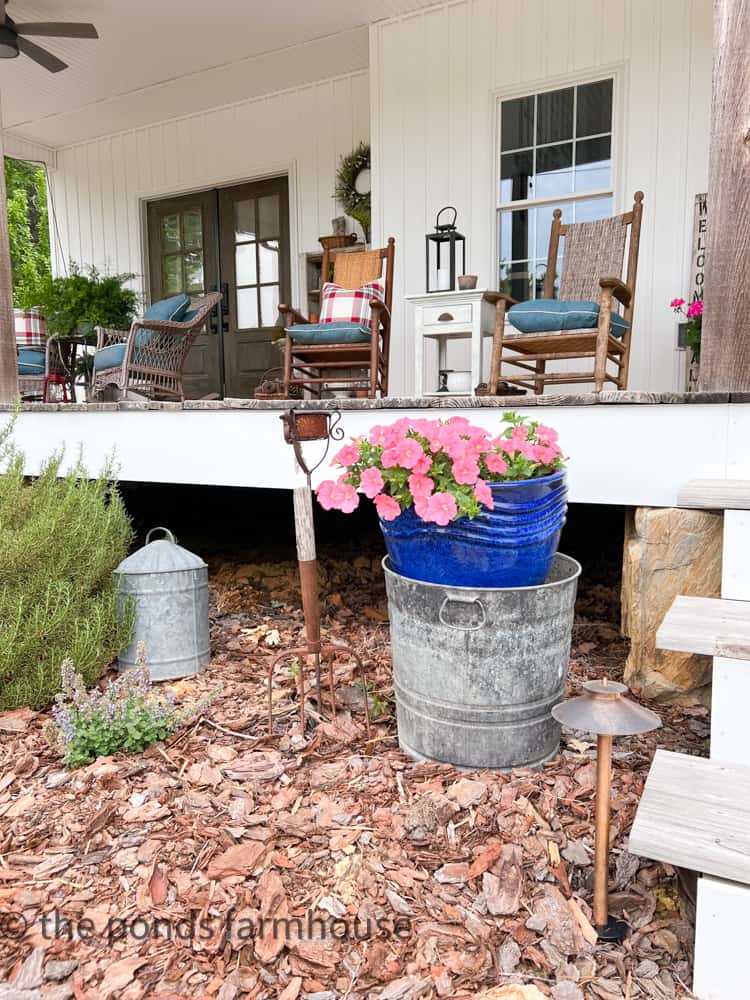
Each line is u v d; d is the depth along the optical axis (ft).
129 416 9.01
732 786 3.45
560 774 4.91
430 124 14.88
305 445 7.73
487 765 4.92
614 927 3.57
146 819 4.46
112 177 21.34
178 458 8.68
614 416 6.20
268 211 19.36
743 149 5.56
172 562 6.76
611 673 6.70
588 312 9.38
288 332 11.93
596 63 13.30
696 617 4.09
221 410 8.24
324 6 14.38
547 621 4.76
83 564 6.68
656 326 13.39
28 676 6.14
